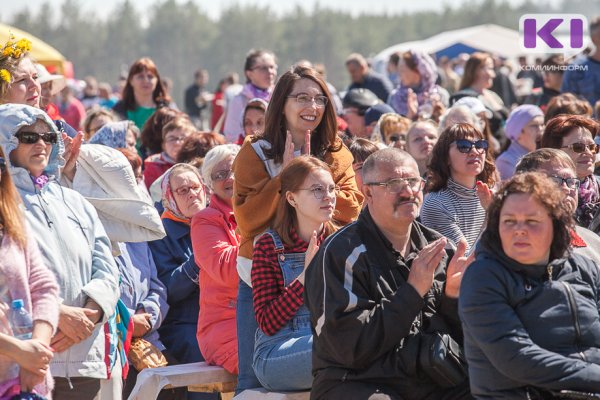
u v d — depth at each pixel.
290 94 7.25
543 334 5.04
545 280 5.17
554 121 8.10
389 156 6.04
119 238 7.46
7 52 7.57
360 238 5.96
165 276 8.65
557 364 4.89
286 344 6.61
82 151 7.45
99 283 6.43
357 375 5.83
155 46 150.25
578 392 4.89
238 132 13.27
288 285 6.69
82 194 7.41
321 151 7.41
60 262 6.26
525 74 18.67
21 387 5.54
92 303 6.36
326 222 6.86
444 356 5.78
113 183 7.46
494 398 5.11
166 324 8.62
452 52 32.31
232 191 8.04
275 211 6.95
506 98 18.34
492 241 5.18
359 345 5.71
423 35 152.00
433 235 6.35
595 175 8.71
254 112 11.35
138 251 8.42
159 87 13.68
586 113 10.61
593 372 4.93
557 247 5.18
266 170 7.20
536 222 5.07
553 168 6.58
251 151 7.23
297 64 7.42
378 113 12.52
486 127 11.39
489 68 13.70
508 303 5.08
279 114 7.29
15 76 7.53
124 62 150.38
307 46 143.25
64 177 7.48
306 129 7.29
